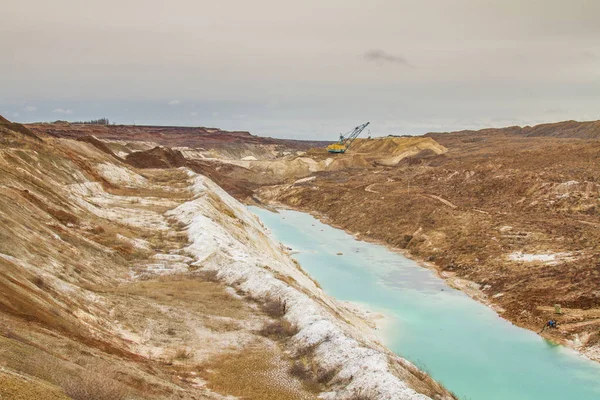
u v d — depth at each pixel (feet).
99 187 196.65
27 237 92.32
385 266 201.26
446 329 135.44
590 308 136.67
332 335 86.22
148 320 87.25
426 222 246.06
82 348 58.08
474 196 288.10
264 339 89.81
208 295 107.96
